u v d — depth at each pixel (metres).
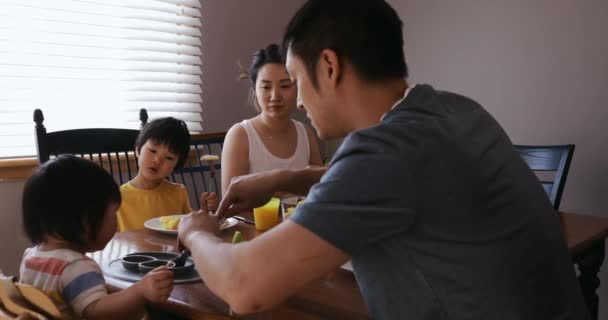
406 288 0.79
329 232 0.74
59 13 2.47
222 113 3.11
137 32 2.73
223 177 2.17
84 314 1.09
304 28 0.86
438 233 0.75
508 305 0.75
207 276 0.83
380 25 0.84
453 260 0.75
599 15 2.51
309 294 1.04
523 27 2.75
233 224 1.61
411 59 3.21
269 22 3.30
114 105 2.67
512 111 2.83
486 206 0.77
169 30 2.80
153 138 1.98
